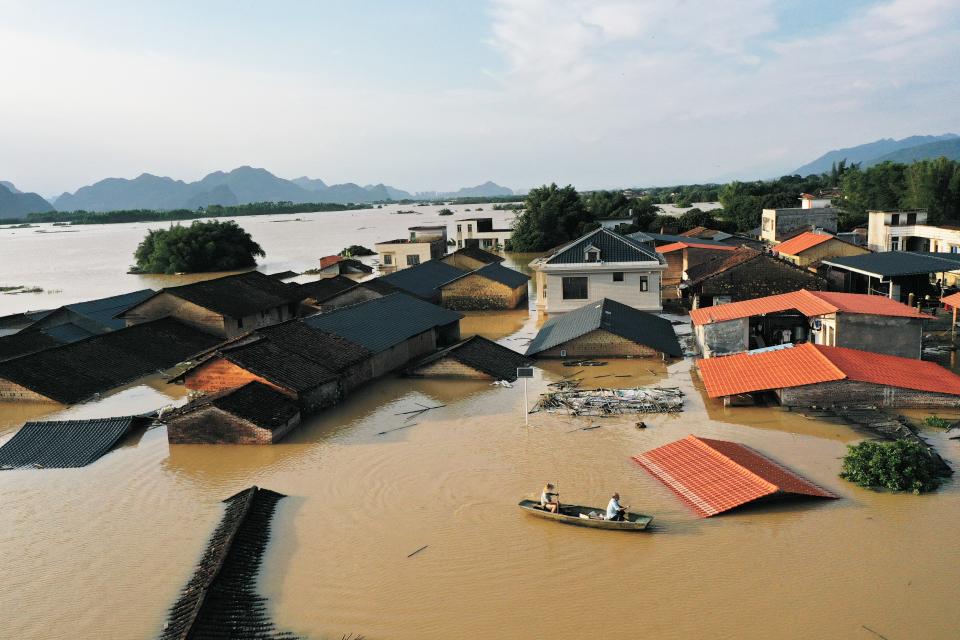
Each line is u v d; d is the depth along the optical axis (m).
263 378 35.12
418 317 49.56
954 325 46.19
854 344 37.97
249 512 24.47
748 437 30.31
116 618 19.75
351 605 19.69
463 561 21.69
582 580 20.39
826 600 18.92
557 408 35.09
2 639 19.05
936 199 96.00
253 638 18.23
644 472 27.44
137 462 31.02
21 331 53.59
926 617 18.08
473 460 29.38
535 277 87.38
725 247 72.56
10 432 36.12
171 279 109.88
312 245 173.50
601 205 140.38
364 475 28.45
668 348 44.53
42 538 24.59
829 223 91.62
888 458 25.14
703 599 19.22
